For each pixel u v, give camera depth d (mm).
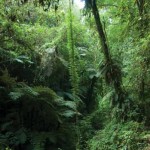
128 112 5379
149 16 4453
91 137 6957
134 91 5367
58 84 8398
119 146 4938
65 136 7105
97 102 8516
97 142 5676
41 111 7023
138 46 4934
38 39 8180
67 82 8531
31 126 7082
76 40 9000
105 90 6832
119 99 5434
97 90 8484
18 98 6828
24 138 6320
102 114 7457
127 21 4988
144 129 4938
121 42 5887
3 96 6922
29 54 7824
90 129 7371
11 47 7355
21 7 6324
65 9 8305
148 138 4527
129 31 5160
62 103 7145
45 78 8133
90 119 7629
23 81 7781
